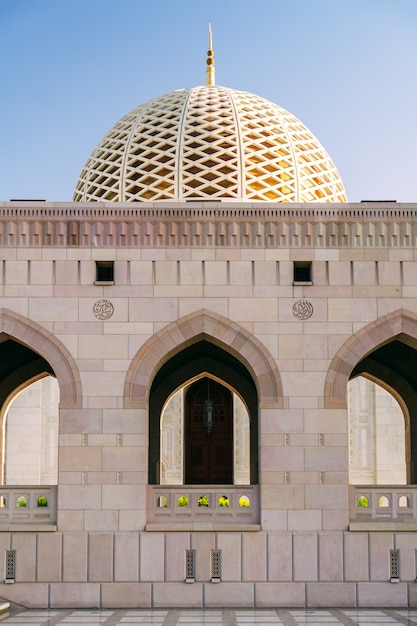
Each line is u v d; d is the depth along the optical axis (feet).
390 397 151.43
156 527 78.54
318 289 81.76
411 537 78.84
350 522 79.51
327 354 81.00
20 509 80.28
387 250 82.38
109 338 81.05
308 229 82.38
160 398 102.53
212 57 115.96
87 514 78.89
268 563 78.43
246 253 82.12
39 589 77.92
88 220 82.38
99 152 105.09
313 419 80.12
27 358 99.04
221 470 118.42
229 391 119.85
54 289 81.66
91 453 79.61
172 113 102.17
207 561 78.43
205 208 82.38
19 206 82.23
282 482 79.41
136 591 78.02
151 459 101.45
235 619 72.02
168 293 81.61
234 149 97.86
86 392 80.38
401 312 81.51
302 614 74.64
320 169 102.89
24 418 149.59
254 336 81.10
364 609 77.36
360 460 151.23
